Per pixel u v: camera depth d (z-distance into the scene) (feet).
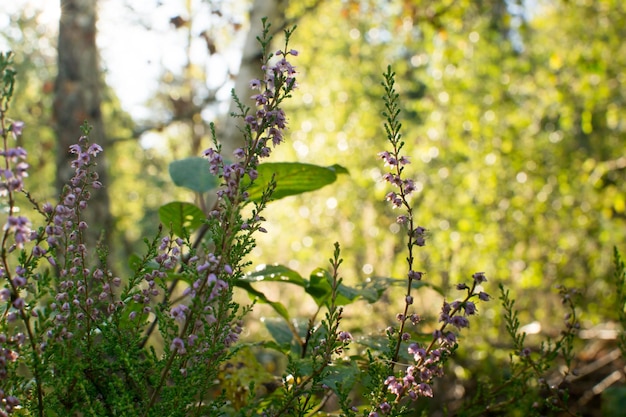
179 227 7.88
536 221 25.93
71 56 17.98
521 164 25.68
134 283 5.24
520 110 27.66
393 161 5.33
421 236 5.32
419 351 4.95
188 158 9.02
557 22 28.09
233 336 4.97
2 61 4.36
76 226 5.21
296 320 8.18
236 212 4.68
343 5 28.30
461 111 26.91
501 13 27.94
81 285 5.10
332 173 7.46
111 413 5.02
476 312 4.89
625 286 10.00
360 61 31.86
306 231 29.35
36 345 4.71
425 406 6.18
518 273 26.43
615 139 28.30
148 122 27.91
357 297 7.55
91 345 5.09
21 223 4.17
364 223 27.25
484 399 7.21
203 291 4.61
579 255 27.50
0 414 4.51
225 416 6.21
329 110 30.71
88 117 17.97
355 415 5.27
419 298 20.62
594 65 25.27
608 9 26.37
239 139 12.13
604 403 16.39
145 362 5.11
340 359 6.39
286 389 5.44
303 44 31.12
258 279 7.04
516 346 6.94
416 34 29.30
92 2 18.21
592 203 26.43
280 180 7.55
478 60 27.63
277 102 4.98
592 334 19.43
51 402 4.90
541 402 7.18
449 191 26.86
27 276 4.62
